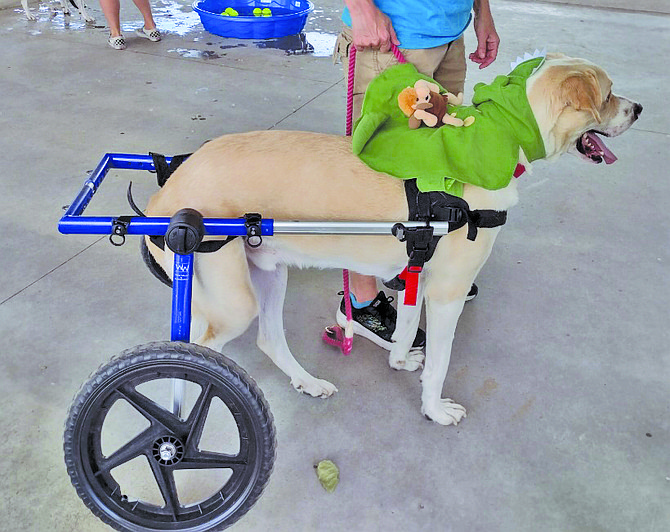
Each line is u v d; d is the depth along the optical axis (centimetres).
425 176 161
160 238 164
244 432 151
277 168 170
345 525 177
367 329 241
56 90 457
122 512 155
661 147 397
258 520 177
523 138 171
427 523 178
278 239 181
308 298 268
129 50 548
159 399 213
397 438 204
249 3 664
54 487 183
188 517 158
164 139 385
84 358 229
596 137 190
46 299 257
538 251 298
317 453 198
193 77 488
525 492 187
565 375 230
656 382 227
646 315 260
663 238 310
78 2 618
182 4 707
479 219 167
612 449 201
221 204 168
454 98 185
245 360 233
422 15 190
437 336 195
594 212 330
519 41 600
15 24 614
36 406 209
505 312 260
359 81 209
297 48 567
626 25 673
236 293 172
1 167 350
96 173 173
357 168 169
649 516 181
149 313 252
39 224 304
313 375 228
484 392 222
